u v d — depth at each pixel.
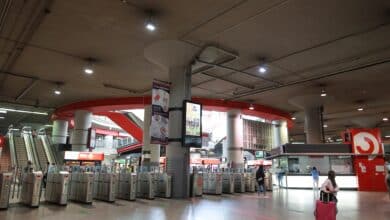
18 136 25.67
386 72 15.40
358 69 14.70
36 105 22.30
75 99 21.78
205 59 13.43
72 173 12.05
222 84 17.56
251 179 17.36
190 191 13.95
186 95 13.54
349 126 34.00
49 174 11.23
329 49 12.41
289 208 9.80
